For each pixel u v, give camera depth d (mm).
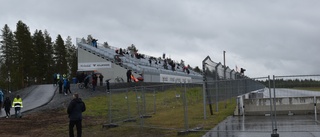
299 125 14789
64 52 115688
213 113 21734
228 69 28859
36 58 100312
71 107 14844
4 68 96688
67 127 20375
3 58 98625
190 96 21766
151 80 58906
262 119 17828
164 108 22938
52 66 111188
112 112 20656
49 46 112250
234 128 14805
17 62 95625
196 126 16172
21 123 23453
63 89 45781
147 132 16016
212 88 20391
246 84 23781
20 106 27672
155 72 61531
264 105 19969
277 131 12852
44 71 103938
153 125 17828
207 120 18406
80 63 62500
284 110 19672
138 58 76188
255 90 21656
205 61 20938
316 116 17500
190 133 14414
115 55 63312
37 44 103312
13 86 91562
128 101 20938
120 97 20875
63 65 114812
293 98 19656
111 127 18766
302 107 19547
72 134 15078
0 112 32312
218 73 24359
